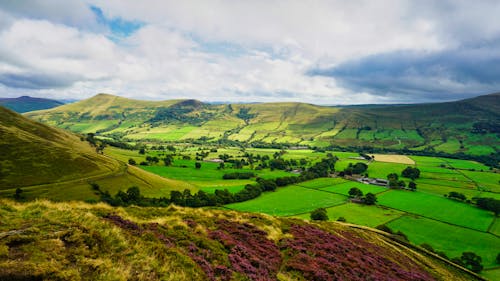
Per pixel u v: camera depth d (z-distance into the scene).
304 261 24.28
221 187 144.00
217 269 17.09
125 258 13.90
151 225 21.12
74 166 121.31
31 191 92.88
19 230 13.31
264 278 18.30
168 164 194.38
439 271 45.41
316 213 97.50
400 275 31.58
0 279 9.92
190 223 24.98
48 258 11.79
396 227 95.00
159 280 13.08
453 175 185.12
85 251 13.13
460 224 99.44
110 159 151.25
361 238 46.84
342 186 159.25
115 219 19.80
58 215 16.33
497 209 110.25
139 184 120.62
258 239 27.00
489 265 69.06
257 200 127.31
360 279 24.28
